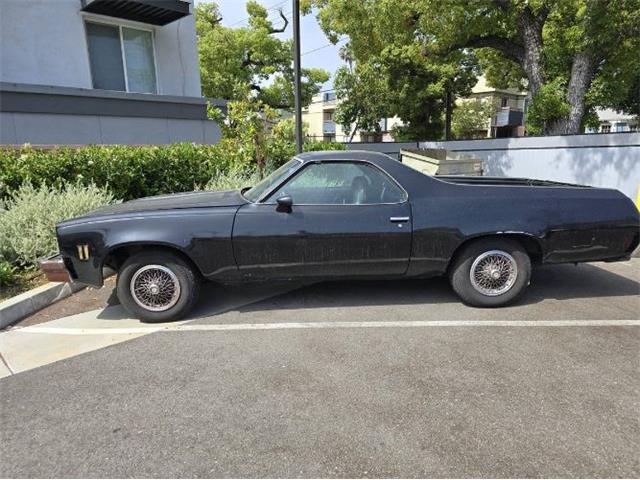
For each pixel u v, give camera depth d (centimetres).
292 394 288
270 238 401
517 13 1132
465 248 420
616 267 565
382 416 264
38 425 262
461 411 268
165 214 400
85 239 391
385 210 410
